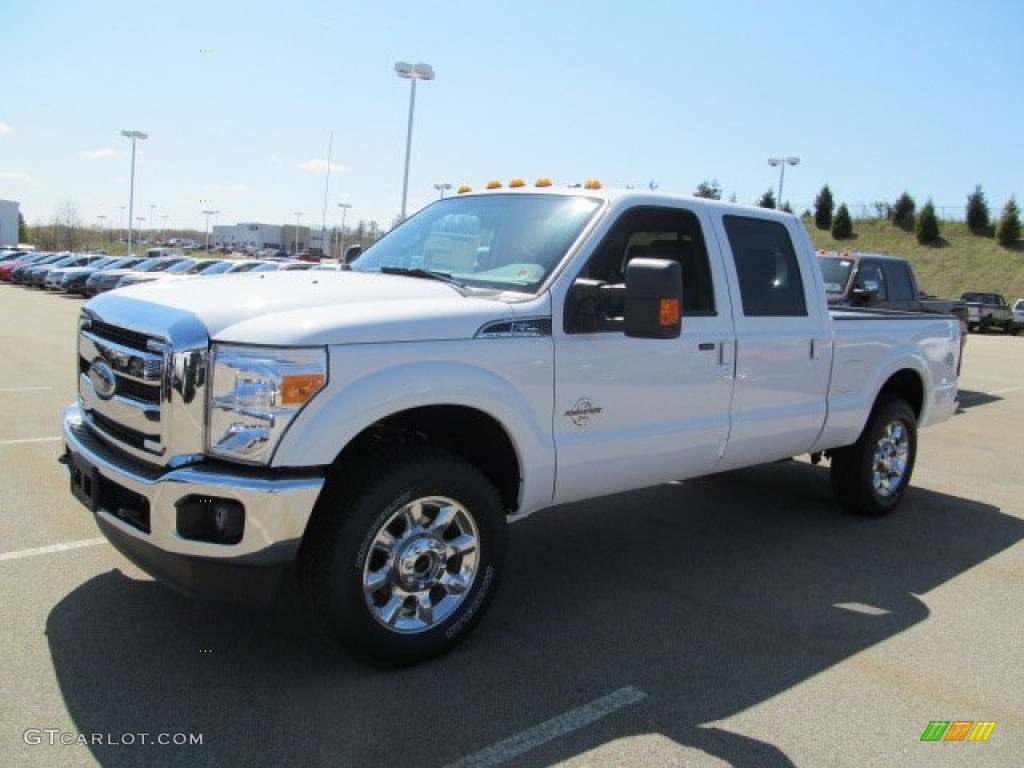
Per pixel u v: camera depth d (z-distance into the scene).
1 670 3.42
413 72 27.78
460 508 3.68
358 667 3.58
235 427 3.15
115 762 2.85
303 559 3.44
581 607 4.39
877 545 5.65
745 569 5.07
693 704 3.43
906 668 3.84
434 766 2.92
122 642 3.70
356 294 3.69
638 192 4.49
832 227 59.28
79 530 5.09
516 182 4.98
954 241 54.97
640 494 6.74
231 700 3.27
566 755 3.03
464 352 3.59
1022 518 6.49
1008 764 3.11
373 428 3.72
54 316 22.80
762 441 5.11
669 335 3.66
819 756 3.10
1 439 7.52
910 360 6.28
